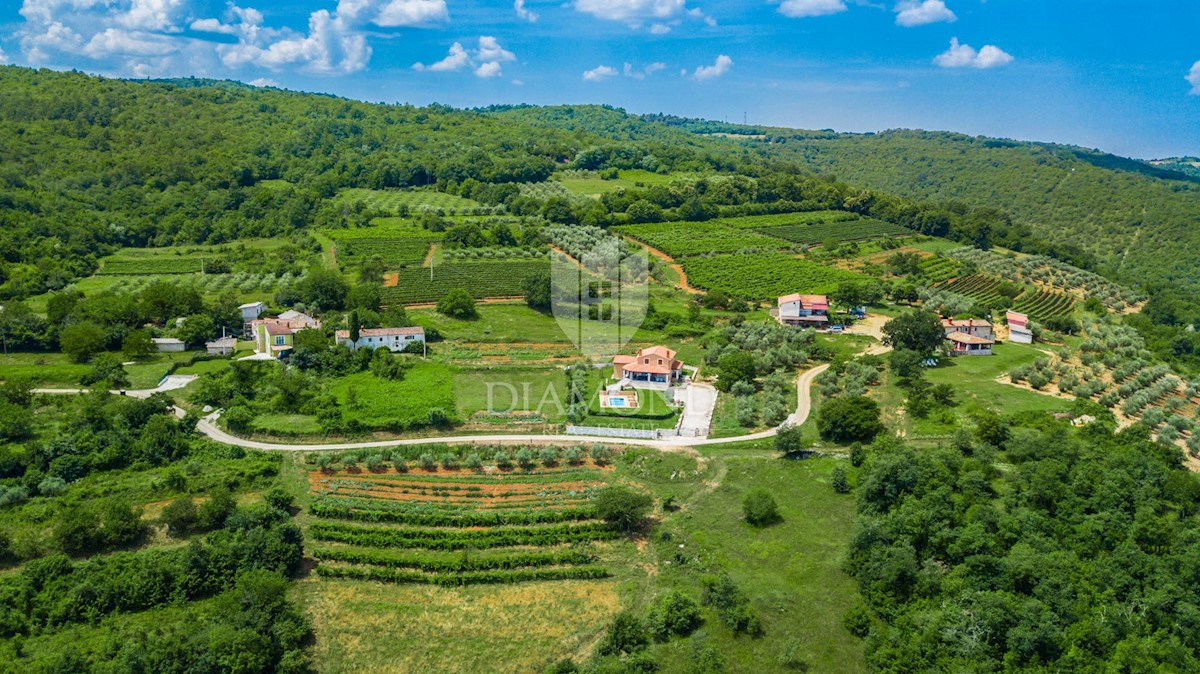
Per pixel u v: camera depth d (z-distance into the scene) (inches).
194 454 4274.1
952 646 2691.9
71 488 3868.1
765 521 3676.2
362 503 3841.0
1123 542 3078.2
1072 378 5201.8
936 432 4392.2
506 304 7032.5
